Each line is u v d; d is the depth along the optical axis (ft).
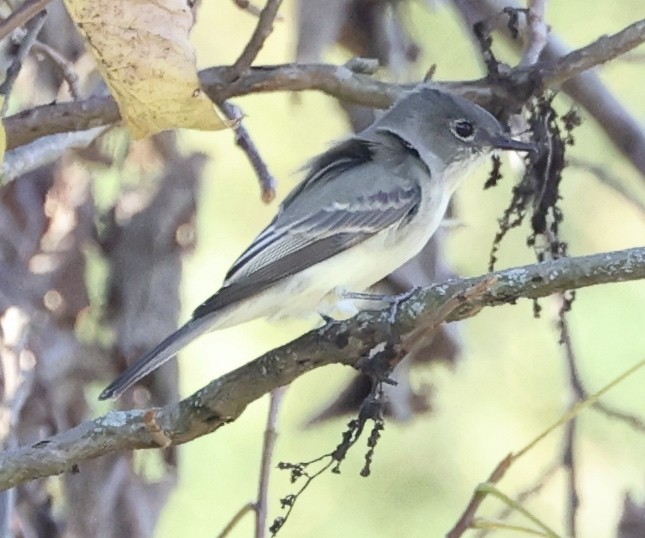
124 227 32.76
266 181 29.30
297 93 33.32
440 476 43.55
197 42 44.34
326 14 31.71
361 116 36.94
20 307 31.19
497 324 44.75
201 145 44.91
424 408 33.12
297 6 31.83
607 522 42.52
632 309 43.96
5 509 28.73
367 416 22.68
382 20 34.83
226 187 44.86
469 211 43.96
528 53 30.76
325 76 29.25
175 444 23.59
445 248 34.42
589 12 44.80
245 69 28.25
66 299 31.89
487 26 31.12
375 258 30.96
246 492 42.65
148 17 19.51
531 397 44.21
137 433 22.97
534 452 43.50
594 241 44.70
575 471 28.96
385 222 30.96
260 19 27.76
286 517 22.79
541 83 29.99
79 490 31.17
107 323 32.40
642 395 43.24
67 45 33.76
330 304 30.42
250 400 23.39
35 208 32.42
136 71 19.70
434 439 43.83
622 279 21.30
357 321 22.75
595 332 43.73
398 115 33.12
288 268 29.66
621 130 33.88
